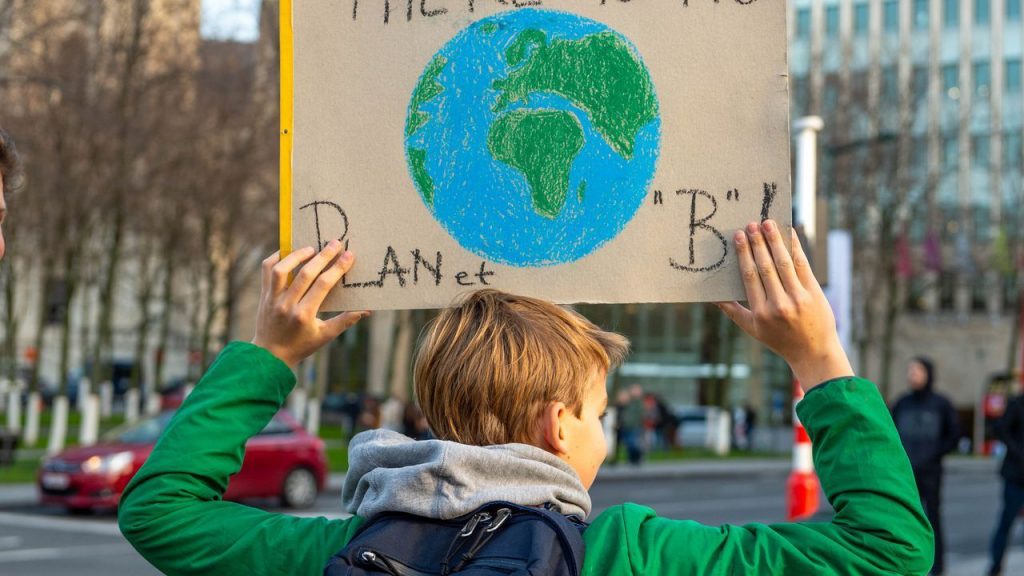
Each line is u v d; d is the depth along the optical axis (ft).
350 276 6.53
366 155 6.60
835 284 34.91
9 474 63.26
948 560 39.19
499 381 5.29
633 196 6.28
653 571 4.97
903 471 5.20
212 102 74.84
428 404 5.45
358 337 134.62
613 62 6.38
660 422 123.13
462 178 6.49
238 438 5.87
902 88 123.95
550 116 6.43
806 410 5.45
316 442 54.75
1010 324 173.58
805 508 27.12
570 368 5.39
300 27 6.75
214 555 5.56
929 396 32.32
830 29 177.58
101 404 121.49
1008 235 141.59
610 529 5.06
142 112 71.82
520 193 6.43
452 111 6.55
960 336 176.45
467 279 6.43
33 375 87.40
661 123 6.29
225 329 91.56
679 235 6.20
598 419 5.60
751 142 6.17
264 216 80.33
